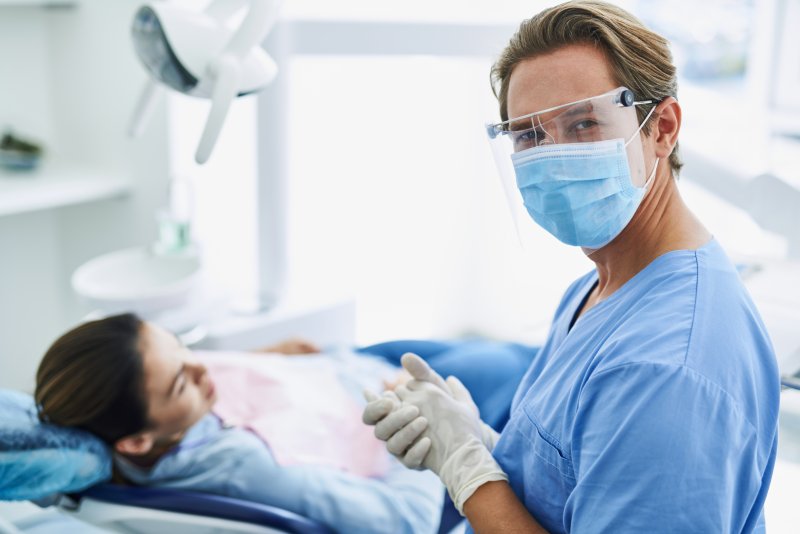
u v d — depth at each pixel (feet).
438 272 10.61
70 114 9.47
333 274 9.84
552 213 2.87
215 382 6.23
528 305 9.62
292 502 5.25
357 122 9.62
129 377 5.12
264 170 7.77
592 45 2.74
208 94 4.28
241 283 9.23
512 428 3.00
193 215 8.75
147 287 8.21
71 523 5.30
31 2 8.54
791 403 3.47
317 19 6.70
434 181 10.24
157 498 5.05
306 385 6.40
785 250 5.16
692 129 7.14
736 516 2.46
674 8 10.23
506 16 7.93
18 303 9.68
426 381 3.35
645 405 2.38
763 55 8.03
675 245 2.85
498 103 3.13
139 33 4.22
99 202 9.43
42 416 4.96
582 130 2.74
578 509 2.46
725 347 2.48
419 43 6.26
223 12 4.31
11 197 8.04
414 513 5.44
